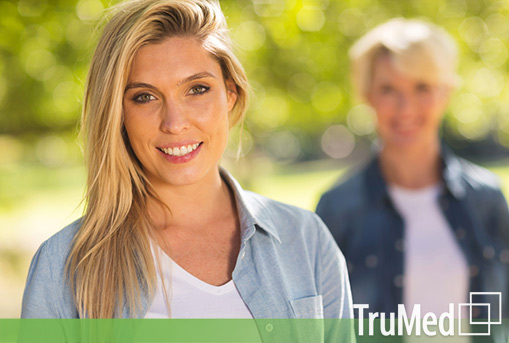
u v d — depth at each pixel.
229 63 1.74
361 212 2.77
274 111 5.97
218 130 1.68
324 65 5.29
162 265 1.68
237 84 1.79
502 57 5.61
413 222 2.74
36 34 4.67
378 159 2.80
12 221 7.50
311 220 1.94
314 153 25.95
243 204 1.80
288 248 1.84
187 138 1.62
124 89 1.63
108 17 2.16
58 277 1.67
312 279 1.82
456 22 5.46
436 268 2.68
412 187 2.77
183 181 1.65
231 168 5.22
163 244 1.72
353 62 2.94
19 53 4.87
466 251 2.68
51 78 5.24
